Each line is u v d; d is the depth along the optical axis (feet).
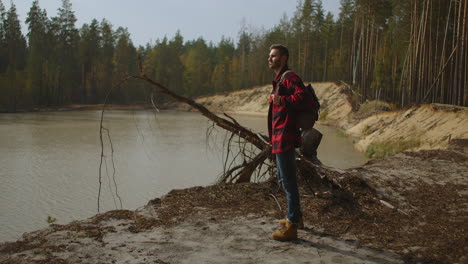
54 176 57.72
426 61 123.03
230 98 289.74
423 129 76.79
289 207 11.50
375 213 14.12
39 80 262.06
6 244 10.62
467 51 89.40
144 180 55.72
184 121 173.88
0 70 280.72
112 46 318.45
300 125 11.26
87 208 42.55
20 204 43.73
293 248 10.89
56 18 296.30
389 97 177.17
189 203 14.82
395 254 10.63
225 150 74.49
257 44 315.37
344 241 11.53
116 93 303.27
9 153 77.46
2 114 212.02
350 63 213.46
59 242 10.80
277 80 11.66
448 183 18.71
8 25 276.00
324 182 17.22
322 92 212.43
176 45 376.48
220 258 10.11
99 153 78.59
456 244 11.37
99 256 10.00
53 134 112.37
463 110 73.05
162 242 11.05
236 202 15.05
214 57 421.59
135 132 120.67
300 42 254.47
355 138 110.11
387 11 157.28
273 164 18.99
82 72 301.22
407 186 17.76
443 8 123.65
